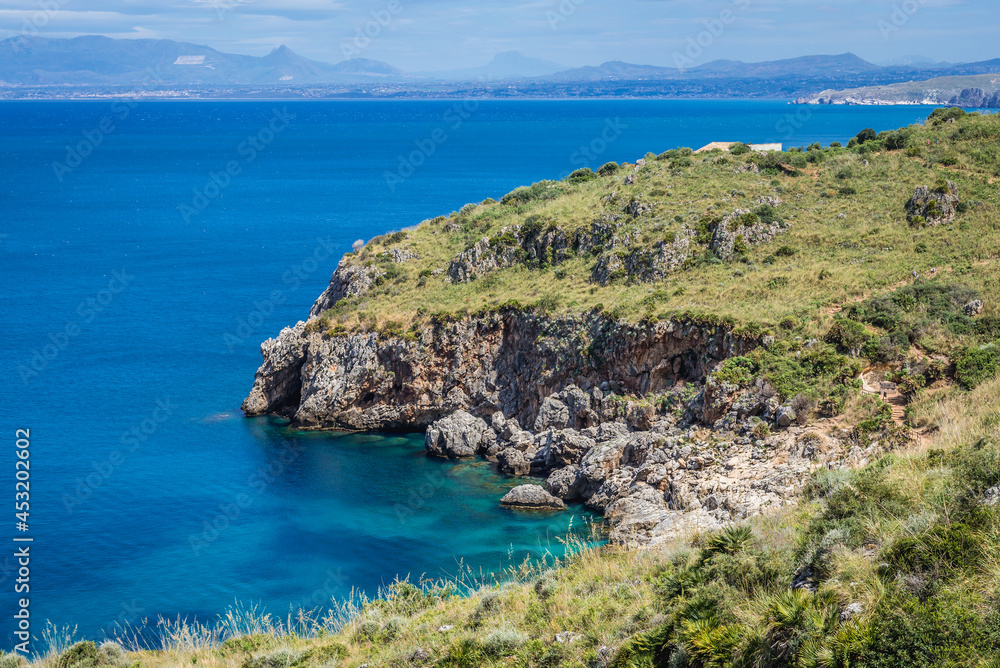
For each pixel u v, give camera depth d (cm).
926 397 4275
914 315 5028
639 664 1684
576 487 5272
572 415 5916
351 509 5294
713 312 5522
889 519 1792
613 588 2305
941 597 1326
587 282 6862
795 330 5162
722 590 1759
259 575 4444
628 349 5741
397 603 2947
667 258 6569
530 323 6562
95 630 3912
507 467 5809
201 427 7044
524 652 2045
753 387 4888
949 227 6356
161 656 2830
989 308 4925
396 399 6981
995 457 1834
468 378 6750
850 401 4478
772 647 1445
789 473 4119
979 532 1474
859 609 1403
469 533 4838
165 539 4950
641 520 4319
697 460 4619
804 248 6500
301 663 2450
